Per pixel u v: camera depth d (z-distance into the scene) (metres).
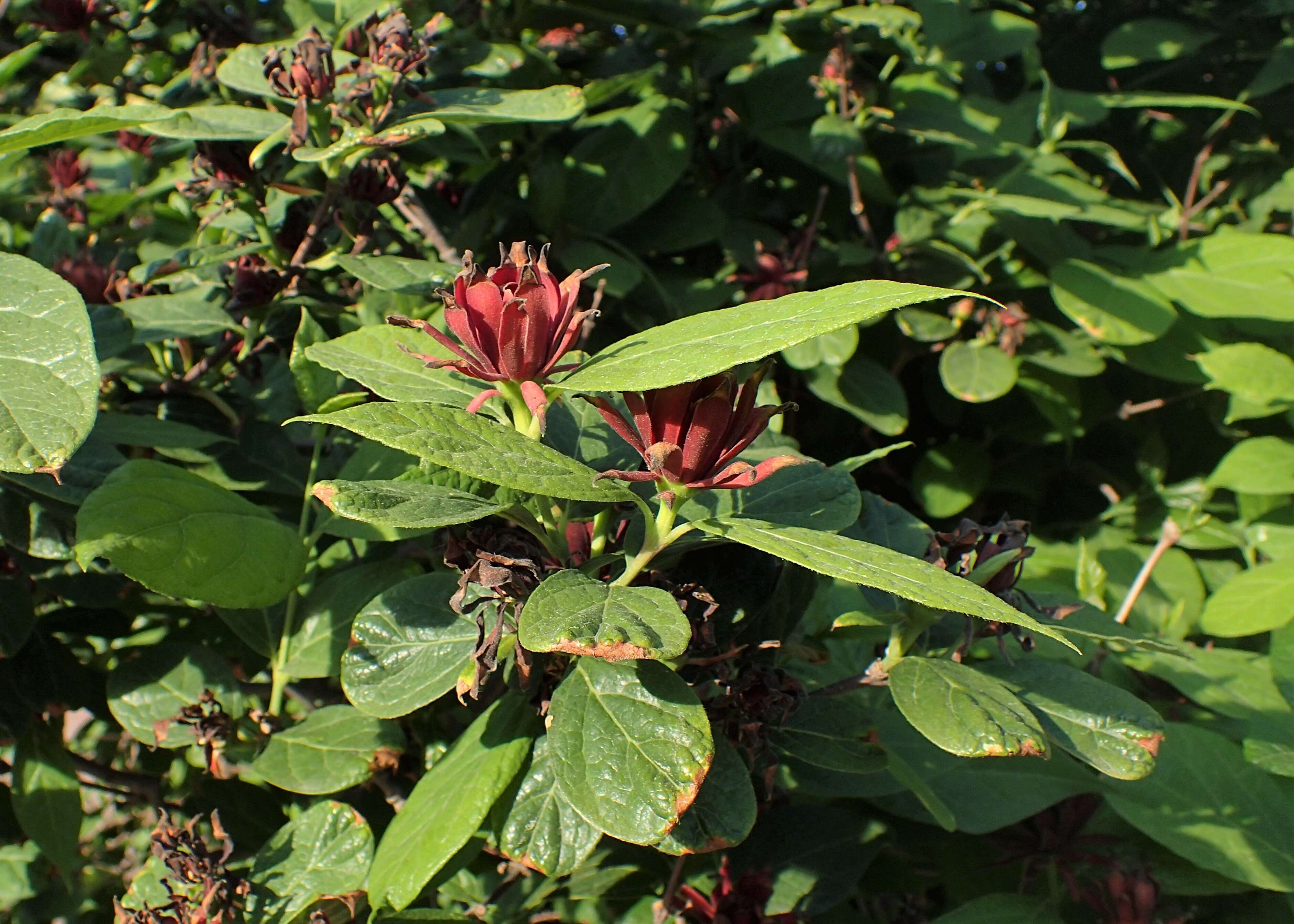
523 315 0.53
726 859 0.66
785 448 0.67
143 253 1.03
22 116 1.07
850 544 0.52
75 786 0.73
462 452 0.51
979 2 1.29
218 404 0.74
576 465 0.52
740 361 0.50
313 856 0.64
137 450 0.75
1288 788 0.71
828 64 1.03
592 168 0.99
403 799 0.69
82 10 0.95
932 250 1.08
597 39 1.22
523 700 0.58
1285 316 0.99
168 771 0.95
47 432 0.52
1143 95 1.29
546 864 0.56
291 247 0.76
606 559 0.57
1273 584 0.85
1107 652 0.76
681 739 0.53
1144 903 0.67
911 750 0.71
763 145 1.15
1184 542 1.10
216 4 1.02
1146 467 1.19
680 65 1.09
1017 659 0.64
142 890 0.64
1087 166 1.38
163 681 0.68
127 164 1.26
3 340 0.53
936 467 1.20
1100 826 0.75
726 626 0.61
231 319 0.73
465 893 0.71
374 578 0.68
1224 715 0.79
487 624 0.57
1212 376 1.00
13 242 1.00
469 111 0.71
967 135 1.05
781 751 0.61
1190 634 1.02
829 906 0.68
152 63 1.10
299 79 0.70
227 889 0.62
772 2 1.02
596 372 0.52
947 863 0.78
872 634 0.64
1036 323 1.10
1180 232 1.18
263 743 0.68
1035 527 1.26
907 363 1.25
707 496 0.59
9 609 0.69
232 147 0.74
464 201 0.99
